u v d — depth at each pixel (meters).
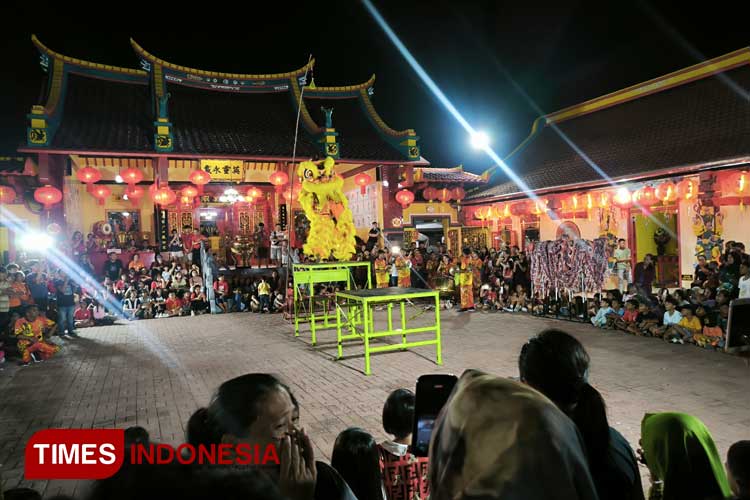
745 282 9.02
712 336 8.98
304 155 17.67
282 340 11.12
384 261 16.53
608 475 1.71
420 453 2.70
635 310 10.86
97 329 13.30
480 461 0.88
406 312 14.73
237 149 17.02
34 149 14.27
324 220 11.11
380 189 19.06
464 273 14.73
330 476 1.87
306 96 21.84
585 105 17.47
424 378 2.73
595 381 7.07
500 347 9.66
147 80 19.78
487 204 18.30
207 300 16.12
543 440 0.87
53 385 7.81
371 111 21.38
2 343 9.70
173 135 16.95
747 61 13.00
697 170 11.04
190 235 19.64
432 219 19.89
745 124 11.48
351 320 10.12
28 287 12.39
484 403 0.95
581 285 12.41
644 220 14.20
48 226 15.21
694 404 6.01
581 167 14.95
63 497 1.43
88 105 17.77
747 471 2.10
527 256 14.98
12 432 5.80
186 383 7.72
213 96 20.69
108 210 19.80
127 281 15.79
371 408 6.27
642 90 15.52
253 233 21.19
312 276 10.53
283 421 1.43
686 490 2.12
